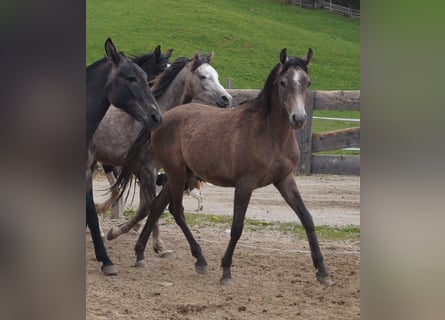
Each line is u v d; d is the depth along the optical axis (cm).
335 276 650
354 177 1308
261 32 4138
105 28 3850
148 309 525
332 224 902
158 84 816
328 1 5038
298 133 1324
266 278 643
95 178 1346
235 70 3406
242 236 840
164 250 734
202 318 507
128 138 740
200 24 4122
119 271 656
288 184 635
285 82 595
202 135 653
